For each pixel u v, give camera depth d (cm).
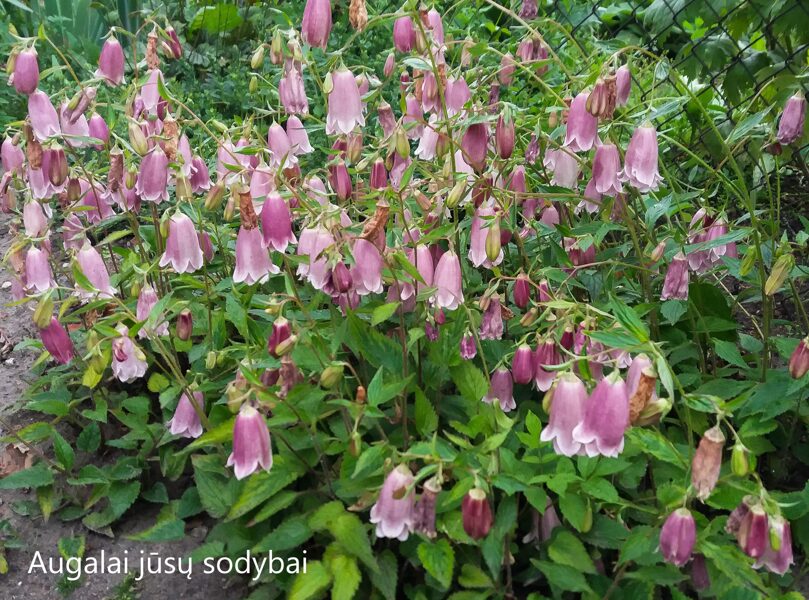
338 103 59
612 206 66
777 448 62
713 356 67
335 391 53
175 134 61
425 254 54
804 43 83
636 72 73
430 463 46
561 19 108
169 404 64
